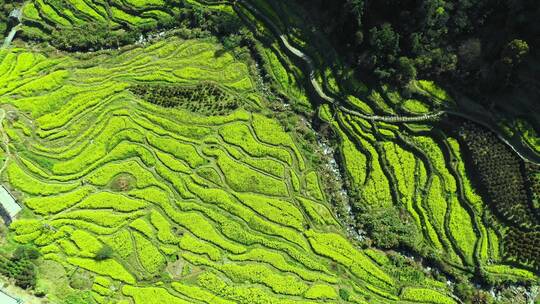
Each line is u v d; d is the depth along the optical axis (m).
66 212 54.34
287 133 58.09
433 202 53.56
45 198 54.72
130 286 51.31
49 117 58.69
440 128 54.91
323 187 56.00
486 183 52.22
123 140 58.12
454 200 53.34
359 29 56.38
